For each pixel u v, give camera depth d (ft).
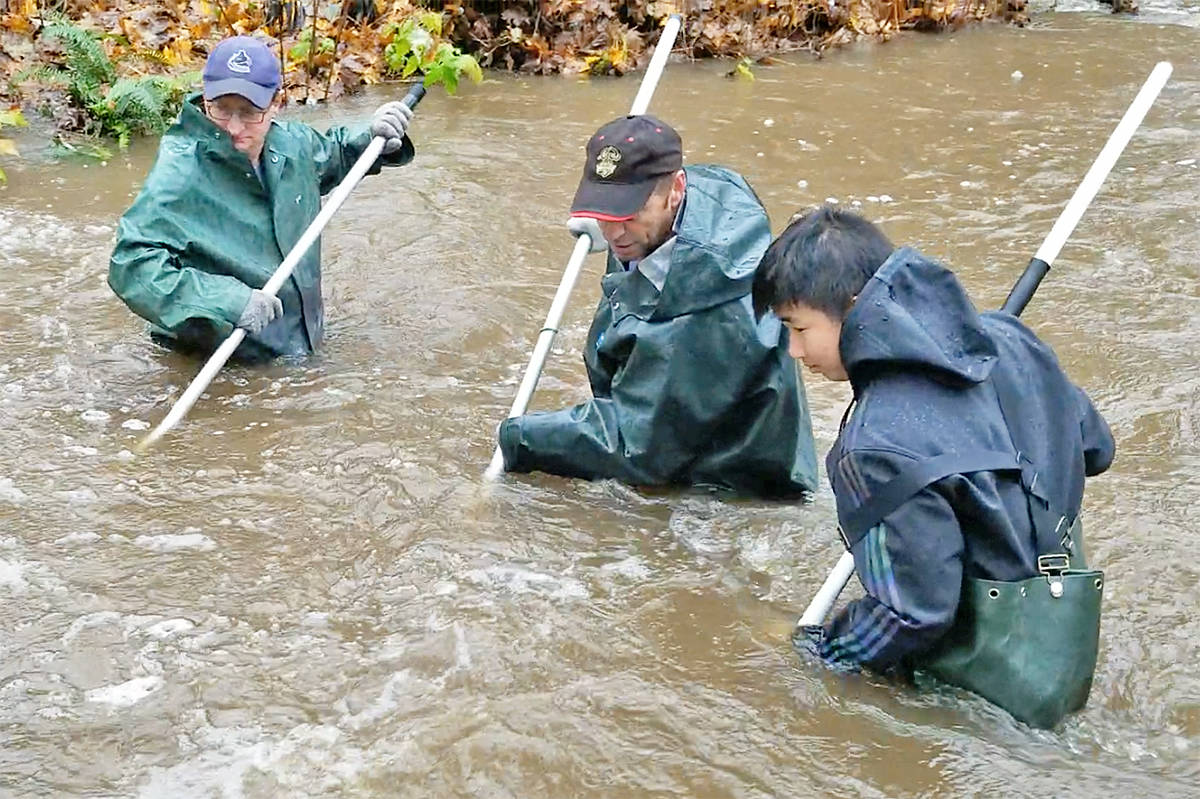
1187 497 12.34
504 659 9.68
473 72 26.61
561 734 8.84
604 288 12.49
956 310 8.83
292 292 15.10
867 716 9.05
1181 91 28.22
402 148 16.30
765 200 20.85
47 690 9.30
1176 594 10.72
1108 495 12.32
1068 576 8.83
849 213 9.30
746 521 11.93
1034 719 8.93
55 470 12.50
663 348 11.84
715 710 9.13
